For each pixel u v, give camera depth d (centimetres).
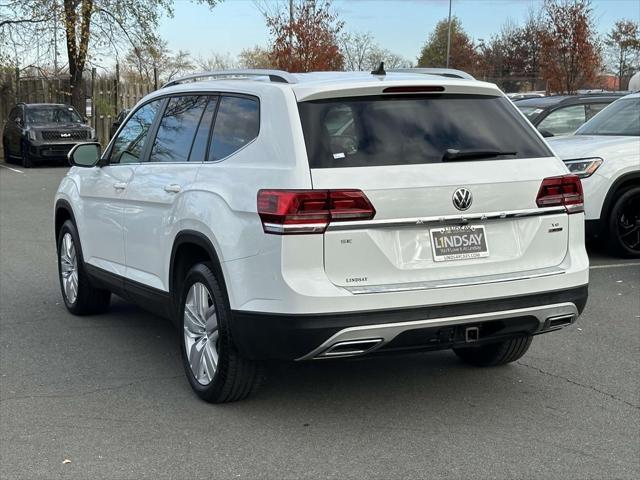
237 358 460
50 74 3127
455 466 402
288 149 428
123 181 594
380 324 414
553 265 466
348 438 438
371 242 419
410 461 408
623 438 437
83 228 671
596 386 521
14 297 786
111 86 3170
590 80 2706
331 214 412
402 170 427
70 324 684
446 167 437
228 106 499
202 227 471
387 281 422
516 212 451
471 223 443
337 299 409
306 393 509
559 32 2706
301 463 407
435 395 505
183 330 507
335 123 437
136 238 573
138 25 2928
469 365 565
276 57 2734
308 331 409
